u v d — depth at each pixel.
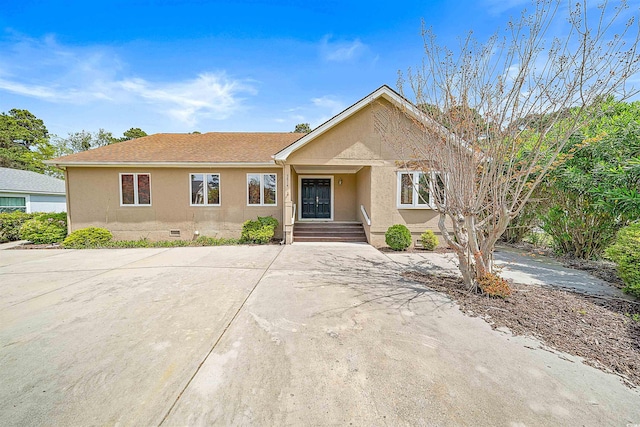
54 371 2.67
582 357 2.88
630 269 4.54
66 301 4.50
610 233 7.22
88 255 8.51
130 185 11.22
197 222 11.41
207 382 2.49
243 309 4.15
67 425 2.02
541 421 2.04
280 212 11.54
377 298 4.61
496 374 2.60
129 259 7.82
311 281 5.58
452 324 3.65
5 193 16.02
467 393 2.34
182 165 10.96
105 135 39.50
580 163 6.82
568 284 5.35
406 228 9.25
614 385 2.44
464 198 4.53
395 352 2.98
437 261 7.49
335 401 2.25
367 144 9.81
